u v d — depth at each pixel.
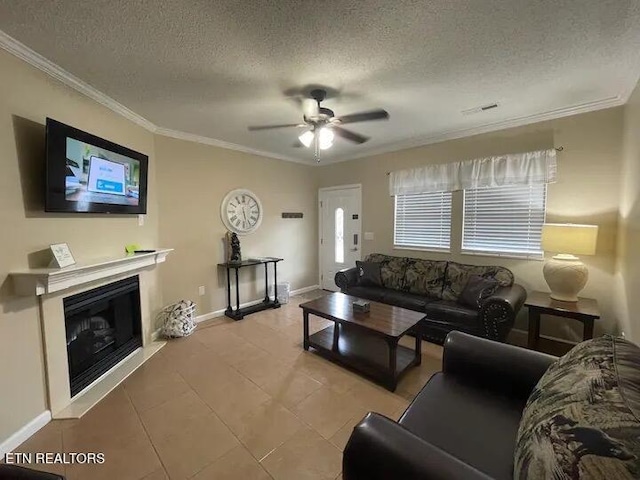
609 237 2.73
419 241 4.15
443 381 1.62
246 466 1.58
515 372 1.48
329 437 1.79
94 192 2.31
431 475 0.80
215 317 3.98
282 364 2.69
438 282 3.58
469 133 3.53
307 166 5.30
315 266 5.57
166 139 3.43
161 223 3.42
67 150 2.05
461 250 3.71
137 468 1.57
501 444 1.17
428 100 2.65
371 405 2.10
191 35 1.71
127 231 2.87
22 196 1.84
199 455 1.65
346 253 5.13
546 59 1.98
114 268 2.45
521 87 2.40
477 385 1.58
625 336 2.33
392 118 3.12
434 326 3.09
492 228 3.47
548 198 3.06
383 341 2.95
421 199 4.09
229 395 2.21
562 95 2.55
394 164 4.34
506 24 1.62
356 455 0.93
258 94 2.49
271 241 4.74
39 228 1.96
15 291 1.77
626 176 2.46
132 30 1.66
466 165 3.58
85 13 1.51
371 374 2.40
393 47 1.83
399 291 3.78
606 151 2.72
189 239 3.70
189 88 2.38
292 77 2.21
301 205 5.22
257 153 4.45
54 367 1.99
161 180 3.40
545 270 2.82
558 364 1.20
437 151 3.87
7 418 1.70
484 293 3.00
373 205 4.65
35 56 1.88
